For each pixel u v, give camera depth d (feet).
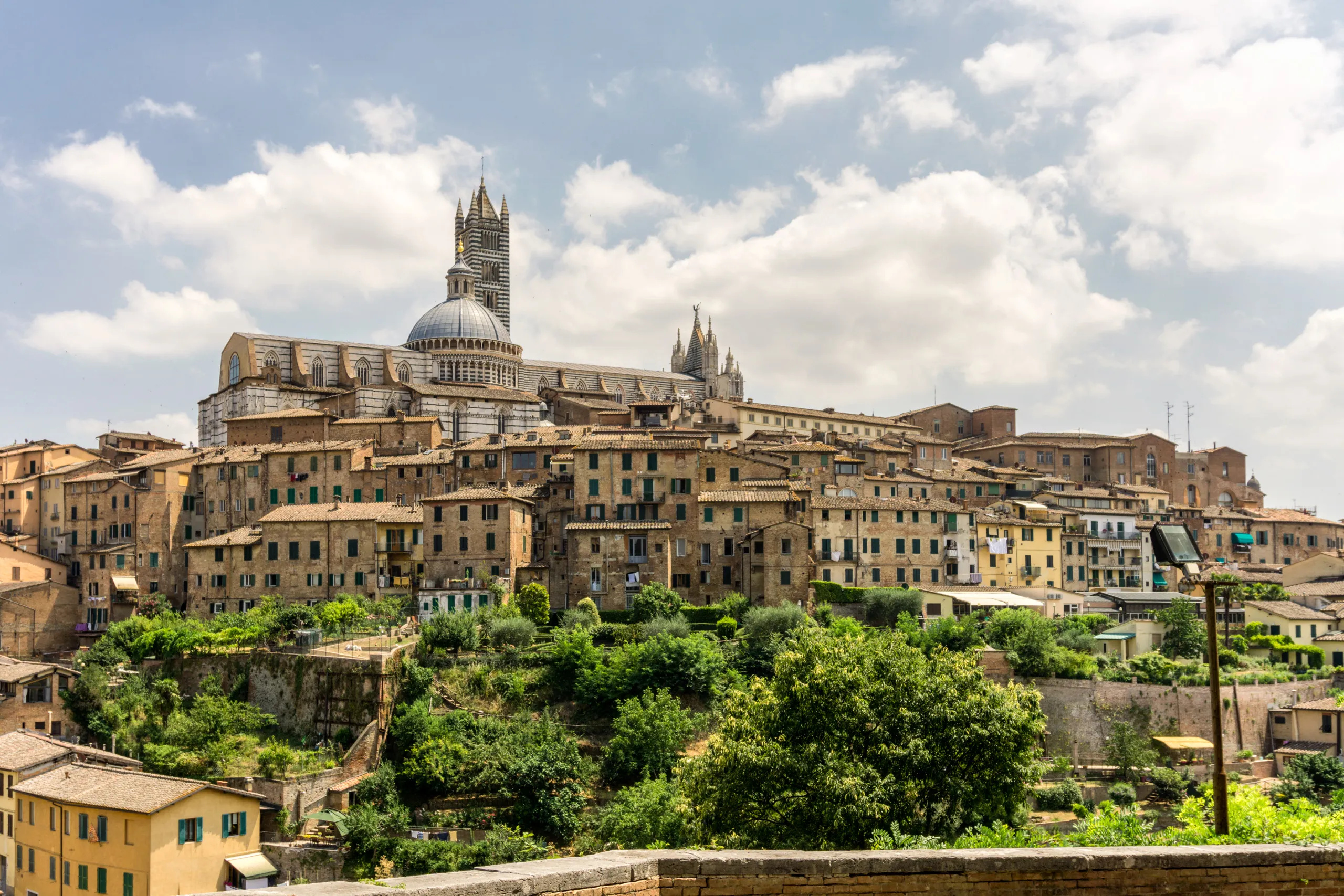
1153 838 95.76
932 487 554.46
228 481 524.52
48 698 366.22
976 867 69.87
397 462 512.63
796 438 618.85
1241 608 471.21
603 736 339.16
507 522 431.43
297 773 308.40
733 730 187.21
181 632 400.67
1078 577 513.86
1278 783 311.06
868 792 166.20
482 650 376.89
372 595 440.04
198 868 261.24
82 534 540.52
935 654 194.08
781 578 431.43
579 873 62.13
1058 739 364.17
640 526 433.48
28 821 277.44
